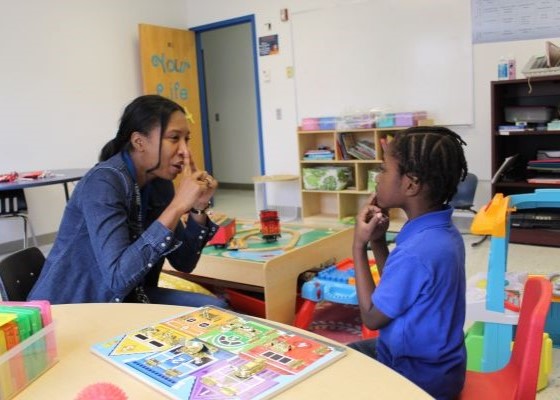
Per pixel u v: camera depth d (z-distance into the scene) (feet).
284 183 18.86
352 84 16.57
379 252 4.45
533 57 12.79
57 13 16.55
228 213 19.27
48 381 2.82
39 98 16.17
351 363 2.84
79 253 4.90
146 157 5.07
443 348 3.55
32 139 16.03
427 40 14.93
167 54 19.45
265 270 6.88
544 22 13.17
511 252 12.11
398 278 3.54
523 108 12.78
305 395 2.52
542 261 11.32
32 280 5.40
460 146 3.78
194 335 3.21
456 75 14.61
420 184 3.67
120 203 4.82
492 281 5.41
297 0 17.30
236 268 7.18
